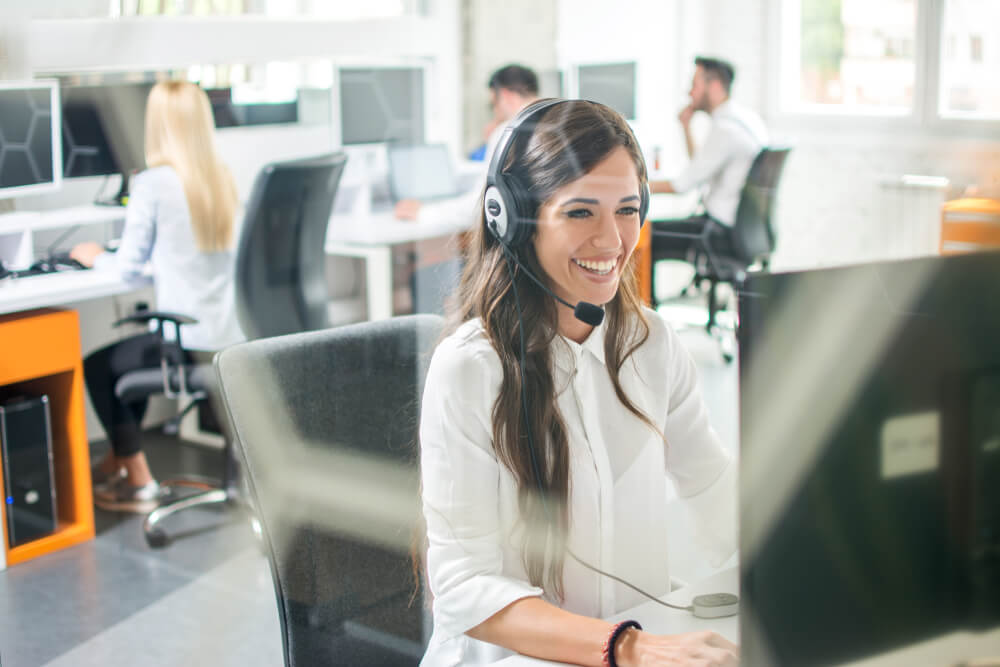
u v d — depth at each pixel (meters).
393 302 2.20
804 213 1.78
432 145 2.39
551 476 0.74
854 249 1.75
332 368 0.85
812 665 0.45
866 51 1.84
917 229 1.65
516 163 0.74
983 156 1.68
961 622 0.45
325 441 0.84
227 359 0.81
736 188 1.78
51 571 1.79
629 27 2.06
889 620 0.44
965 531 0.45
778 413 0.42
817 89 1.88
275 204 1.78
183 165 1.83
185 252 1.85
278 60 2.18
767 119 1.88
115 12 1.97
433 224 2.22
